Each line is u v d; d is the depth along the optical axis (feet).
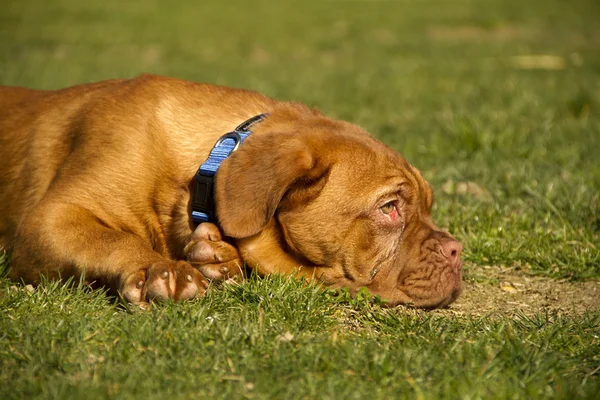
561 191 29.68
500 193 30.37
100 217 20.33
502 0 141.69
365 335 17.13
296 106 21.67
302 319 17.60
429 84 59.77
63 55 74.64
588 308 20.86
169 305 17.40
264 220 17.92
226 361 14.93
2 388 13.66
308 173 18.65
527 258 24.62
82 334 15.87
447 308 20.59
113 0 137.18
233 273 19.26
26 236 19.94
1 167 22.59
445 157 36.50
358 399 13.58
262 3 142.72
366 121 44.80
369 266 19.62
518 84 55.26
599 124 42.80
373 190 19.25
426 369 14.71
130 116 20.83
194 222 19.88
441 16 116.37
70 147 21.47
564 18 113.60
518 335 17.13
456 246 20.18
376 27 106.52
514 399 13.78
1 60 66.23
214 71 65.98
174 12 122.21
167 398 13.38
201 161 20.26
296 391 13.82
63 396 13.15
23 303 18.04
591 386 14.60
